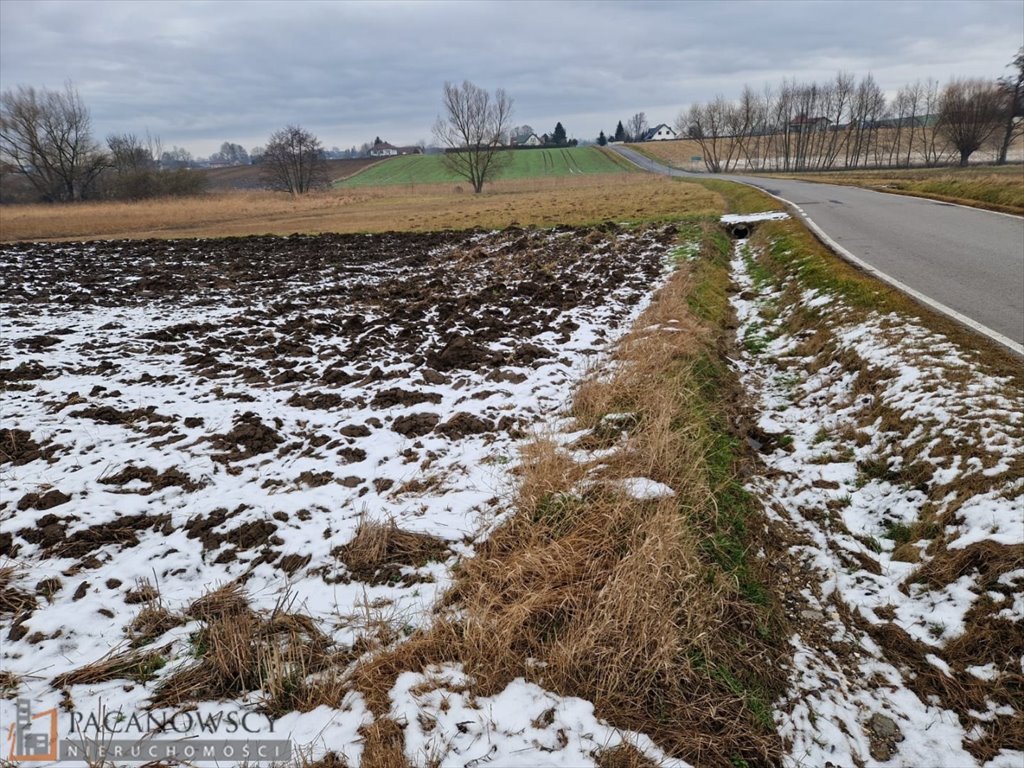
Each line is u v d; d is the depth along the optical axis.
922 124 79.00
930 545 3.94
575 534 3.96
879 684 3.29
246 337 8.98
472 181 66.81
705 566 3.82
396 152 171.38
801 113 88.31
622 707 2.91
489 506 4.49
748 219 19.55
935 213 17.23
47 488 4.58
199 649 3.23
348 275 15.12
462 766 2.58
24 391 6.61
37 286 13.68
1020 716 2.92
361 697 2.95
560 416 6.00
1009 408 4.67
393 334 9.05
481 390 6.60
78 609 3.47
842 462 5.21
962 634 3.36
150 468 4.90
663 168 95.50
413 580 3.77
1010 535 3.60
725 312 10.25
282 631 3.38
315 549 4.04
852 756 2.90
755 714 3.00
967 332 6.39
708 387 6.82
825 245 12.66
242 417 5.89
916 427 4.96
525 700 2.91
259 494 4.64
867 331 7.08
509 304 10.78
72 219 37.62
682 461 4.81
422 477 4.93
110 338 8.93
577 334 8.72
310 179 74.69
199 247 21.69
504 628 3.20
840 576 4.06
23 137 60.66
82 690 2.97
